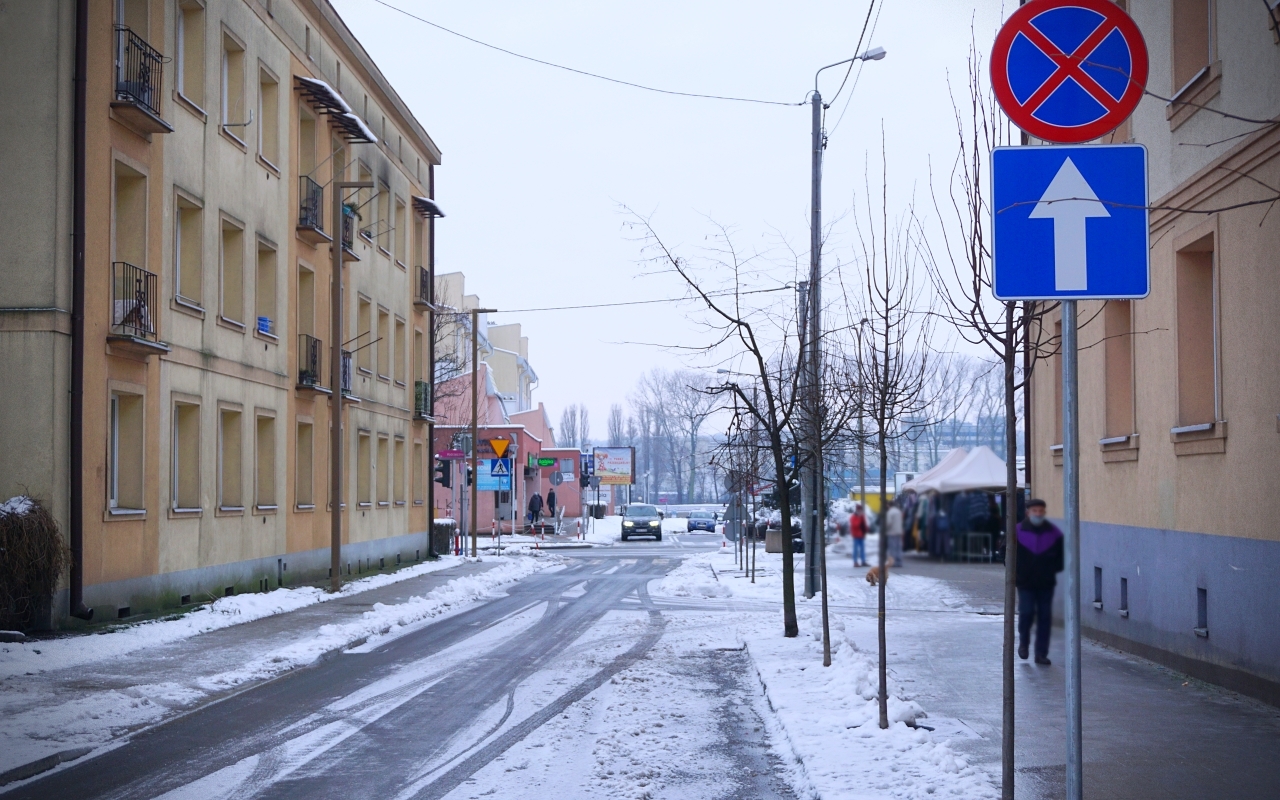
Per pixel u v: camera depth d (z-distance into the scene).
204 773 8.17
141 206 18.55
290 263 25.92
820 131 21.28
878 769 7.54
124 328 17.62
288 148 25.77
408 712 10.62
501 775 8.04
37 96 16.45
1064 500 4.79
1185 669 12.04
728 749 8.89
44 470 16.16
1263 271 10.47
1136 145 5.00
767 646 14.45
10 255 16.33
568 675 12.87
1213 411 12.36
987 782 7.14
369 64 31.80
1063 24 5.05
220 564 21.72
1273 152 10.30
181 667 13.16
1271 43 10.27
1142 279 4.97
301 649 14.66
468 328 69.62
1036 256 4.98
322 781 7.91
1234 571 10.87
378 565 33.66
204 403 21.02
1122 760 7.83
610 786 7.68
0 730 9.41
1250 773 7.45
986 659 12.93
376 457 33.72
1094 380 15.38
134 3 18.80
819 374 14.20
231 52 22.92
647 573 32.62
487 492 65.06
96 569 17.02
